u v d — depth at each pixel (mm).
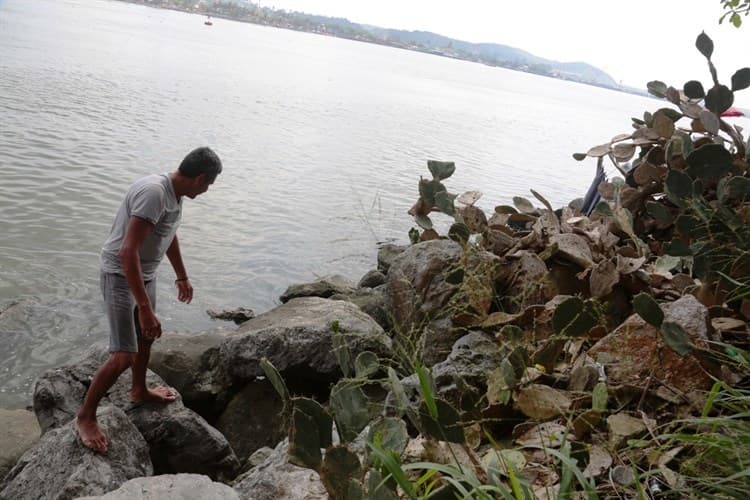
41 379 4773
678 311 3225
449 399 3357
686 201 4027
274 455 3234
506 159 26547
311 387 5414
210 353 5652
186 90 32188
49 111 20469
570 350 3621
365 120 32125
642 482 2502
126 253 3967
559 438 2777
